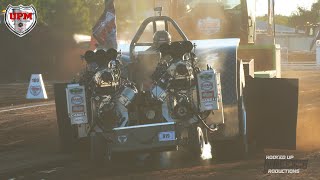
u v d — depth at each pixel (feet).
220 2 98.27
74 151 79.15
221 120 65.82
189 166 65.57
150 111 64.69
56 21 344.28
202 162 67.82
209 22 98.43
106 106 62.85
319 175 57.36
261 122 70.69
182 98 62.80
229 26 98.17
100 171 65.10
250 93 70.95
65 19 344.28
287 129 69.72
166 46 63.00
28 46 333.01
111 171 64.80
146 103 64.75
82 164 70.23
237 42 70.79
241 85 69.00
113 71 63.62
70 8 344.28
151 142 62.80
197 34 99.09
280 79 69.87
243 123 68.95
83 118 62.80
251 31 100.99
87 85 63.26
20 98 192.65
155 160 70.69
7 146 88.28
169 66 62.80
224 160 69.21
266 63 94.17
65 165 70.23
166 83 63.00
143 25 72.18
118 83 63.87
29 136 99.71
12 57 331.36
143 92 65.05
